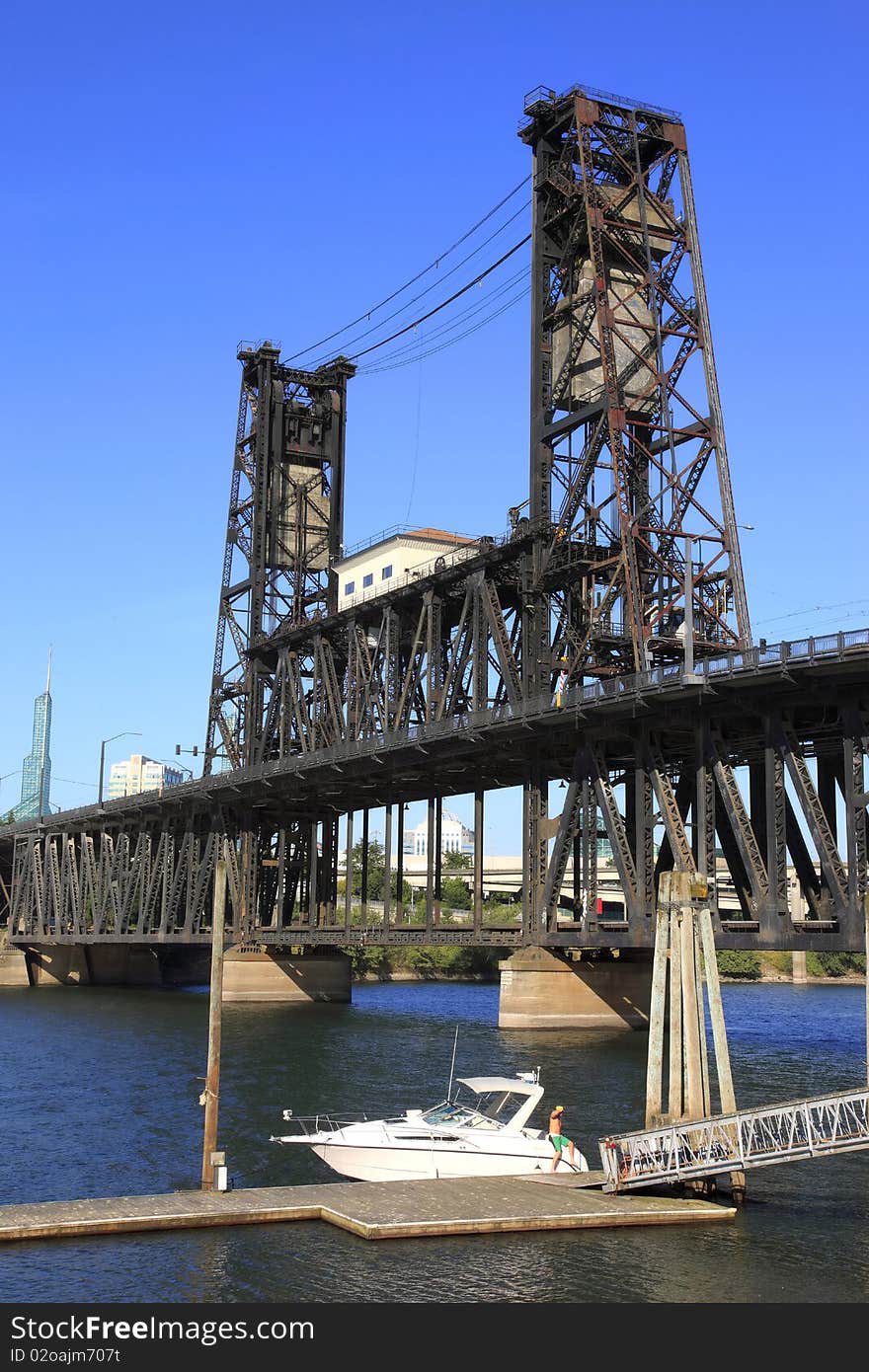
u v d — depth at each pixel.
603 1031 83.50
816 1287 29.03
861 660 60.38
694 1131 35.31
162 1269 29.44
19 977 153.50
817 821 64.81
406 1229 31.55
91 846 147.88
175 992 140.25
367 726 112.38
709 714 71.19
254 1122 49.78
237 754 132.88
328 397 139.50
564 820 82.56
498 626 93.94
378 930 102.38
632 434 87.06
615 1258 30.73
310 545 135.75
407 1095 56.19
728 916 100.88
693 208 92.06
